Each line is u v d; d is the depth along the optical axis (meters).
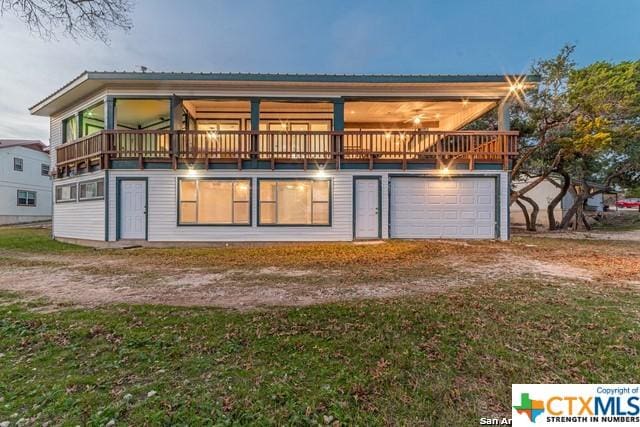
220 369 2.65
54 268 6.80
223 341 3.11
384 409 2.17
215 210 10.87
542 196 20.61
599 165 16.48
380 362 2.72
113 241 10.67
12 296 4.70
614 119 12.95
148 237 10.72
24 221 24.22
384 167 10.96
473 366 2.65
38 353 2.95
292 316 3.73
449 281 5.32
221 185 10.90
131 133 10.73
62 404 2.22
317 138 12.03
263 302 4.32
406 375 2.53
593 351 2.84
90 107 11.97
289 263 7.18
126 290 5.01
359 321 3.57
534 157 15.56
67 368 2.70
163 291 4.93
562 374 2.53
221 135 11.13
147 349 2.98
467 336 3.16
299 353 2.88
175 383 2.46
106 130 10.72
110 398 2.29
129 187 10.79
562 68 12.77
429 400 2.26
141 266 6.98
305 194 10.97
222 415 2.12
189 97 10.95
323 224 10.90
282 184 10.96
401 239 10.84
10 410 2.17
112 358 2.84
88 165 11.31
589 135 12.58
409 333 3.26
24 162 24.34
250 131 10.81
